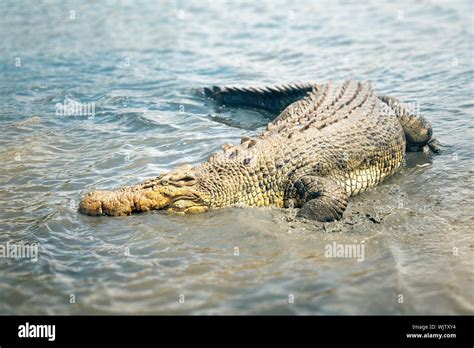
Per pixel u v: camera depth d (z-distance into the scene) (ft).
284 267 16.17
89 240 17.04
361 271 16.02
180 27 32.42
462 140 20.43
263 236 17.04
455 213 17.67
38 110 23.04
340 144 18.74
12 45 29.48
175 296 15.65
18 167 19.70
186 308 15.42
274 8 35.45
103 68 26.48
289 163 18.29
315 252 16.57
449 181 18.84
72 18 34.71
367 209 18.04
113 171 19.44
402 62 25.73
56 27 32.94
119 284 15.94
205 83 25.02
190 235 17.15
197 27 32.32
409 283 15.78
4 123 22.12
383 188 18.93
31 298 15.71
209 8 36.32
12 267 16.37
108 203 17.72
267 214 17.88
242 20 33.30
